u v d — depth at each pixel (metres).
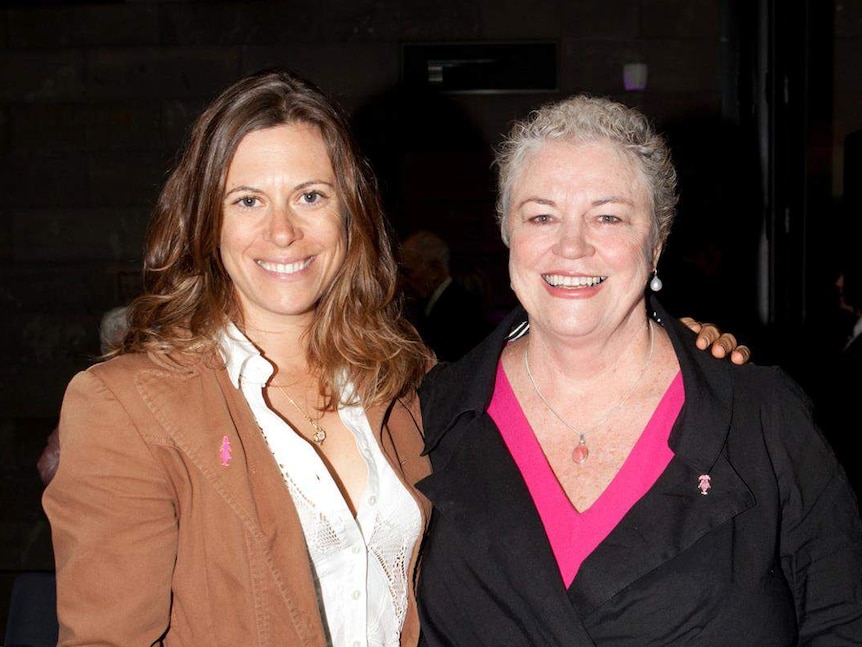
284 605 1.61
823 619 1.64
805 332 4.41
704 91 5.29
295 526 1.63
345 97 5.38
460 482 1.74
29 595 2.57
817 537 1.63
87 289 5.50
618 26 5.30
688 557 1.59
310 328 1.84
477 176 5.40
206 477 1.60
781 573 1.64
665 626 1.57
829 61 4.55
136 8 5.38
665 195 1.70
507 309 5.47
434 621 1.74
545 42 5.33
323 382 1.83
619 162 1.64
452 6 5.33
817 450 1.64
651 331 1.80
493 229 5.42
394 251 1.99
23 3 5.32
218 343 1.71
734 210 5.11
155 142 5.43
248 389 1.71
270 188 1.69
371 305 1.87
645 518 1.61
